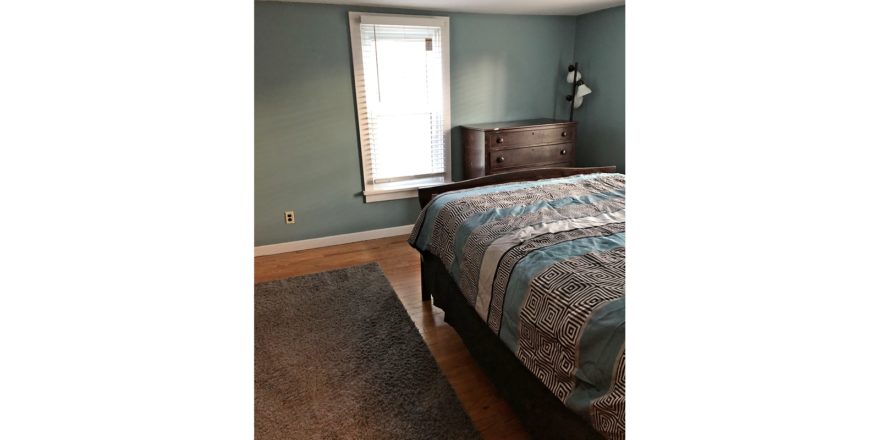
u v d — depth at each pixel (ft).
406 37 12.48
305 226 12.63
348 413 6.11
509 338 5.31
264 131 11.66
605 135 14.24
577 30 14.56
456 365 7.22
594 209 7.02
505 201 7.63
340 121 12.30
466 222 6.98
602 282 4.56
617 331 3.86
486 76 13.74
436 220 7.90
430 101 13.26
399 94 12.84
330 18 11.59
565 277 4.79
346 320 8.65
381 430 5.79
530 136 12.87
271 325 8.50
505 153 12.66
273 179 12.03
